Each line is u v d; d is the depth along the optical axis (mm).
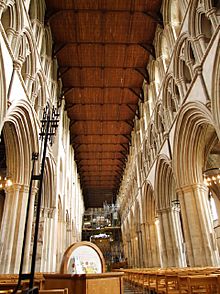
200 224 11781
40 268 13977
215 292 4824
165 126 15336
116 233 43000
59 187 18172
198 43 10727
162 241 16812
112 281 3043
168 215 17016
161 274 6449
